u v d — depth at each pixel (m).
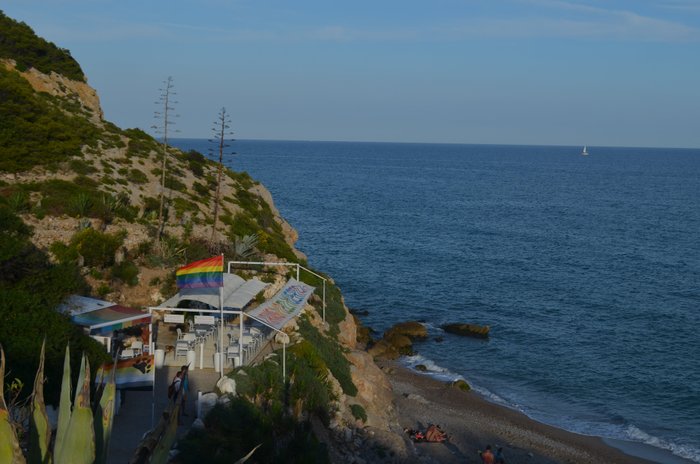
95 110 65.75
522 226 116.94
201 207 49.47
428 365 48.81
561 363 49.62
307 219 116.94
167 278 35.81
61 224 38.25
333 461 24.33
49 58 65.94
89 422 7.09
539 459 33.62
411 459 28.84
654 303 66.38
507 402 42.53
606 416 40.78
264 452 20.61
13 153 45.53
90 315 25.14
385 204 144.88
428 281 74.25
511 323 59.38
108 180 47.44
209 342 29.48
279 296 29.22
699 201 163.75
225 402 21.84
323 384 28.58
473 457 32.62
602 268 82.56
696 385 45.50
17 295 22.72
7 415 6.87
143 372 22.36
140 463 8.01
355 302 65.44
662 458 35.38
